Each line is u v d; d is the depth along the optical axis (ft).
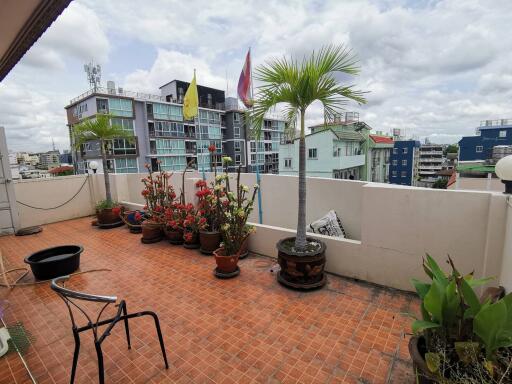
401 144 126.21
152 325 7.91
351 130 86.63
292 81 8.46
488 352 4.24
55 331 7.91
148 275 11.38
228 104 121.49
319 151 71.05
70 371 6.29
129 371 6.22
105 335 5.18
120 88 88.94
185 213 14.96
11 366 6.52
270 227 12.46
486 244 7.59
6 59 8.98
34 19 6.63
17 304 9.52
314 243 10.26
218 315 8.31
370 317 7.93
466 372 4.31
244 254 12.60
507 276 6.63
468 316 4.60
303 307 8.55
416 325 4.56
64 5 6.11
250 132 9.91
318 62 8.46
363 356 6.45
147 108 91.76
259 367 6.22
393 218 9.08
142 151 92.12
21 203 20.18
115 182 23.32
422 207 8.55
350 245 10.06
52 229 19.76
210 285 10.27
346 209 12.19
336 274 10.53
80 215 23.27
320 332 7.35
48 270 11.23
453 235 8.20
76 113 90.58
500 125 73.10
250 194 16.19
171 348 6.93
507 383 4.07
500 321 4.08
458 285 4.73
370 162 96.37
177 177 19.77
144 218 17.67
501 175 7.34
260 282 10.32
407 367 6.07
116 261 13.05
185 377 6.01
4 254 14.99
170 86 106.83
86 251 14.60
